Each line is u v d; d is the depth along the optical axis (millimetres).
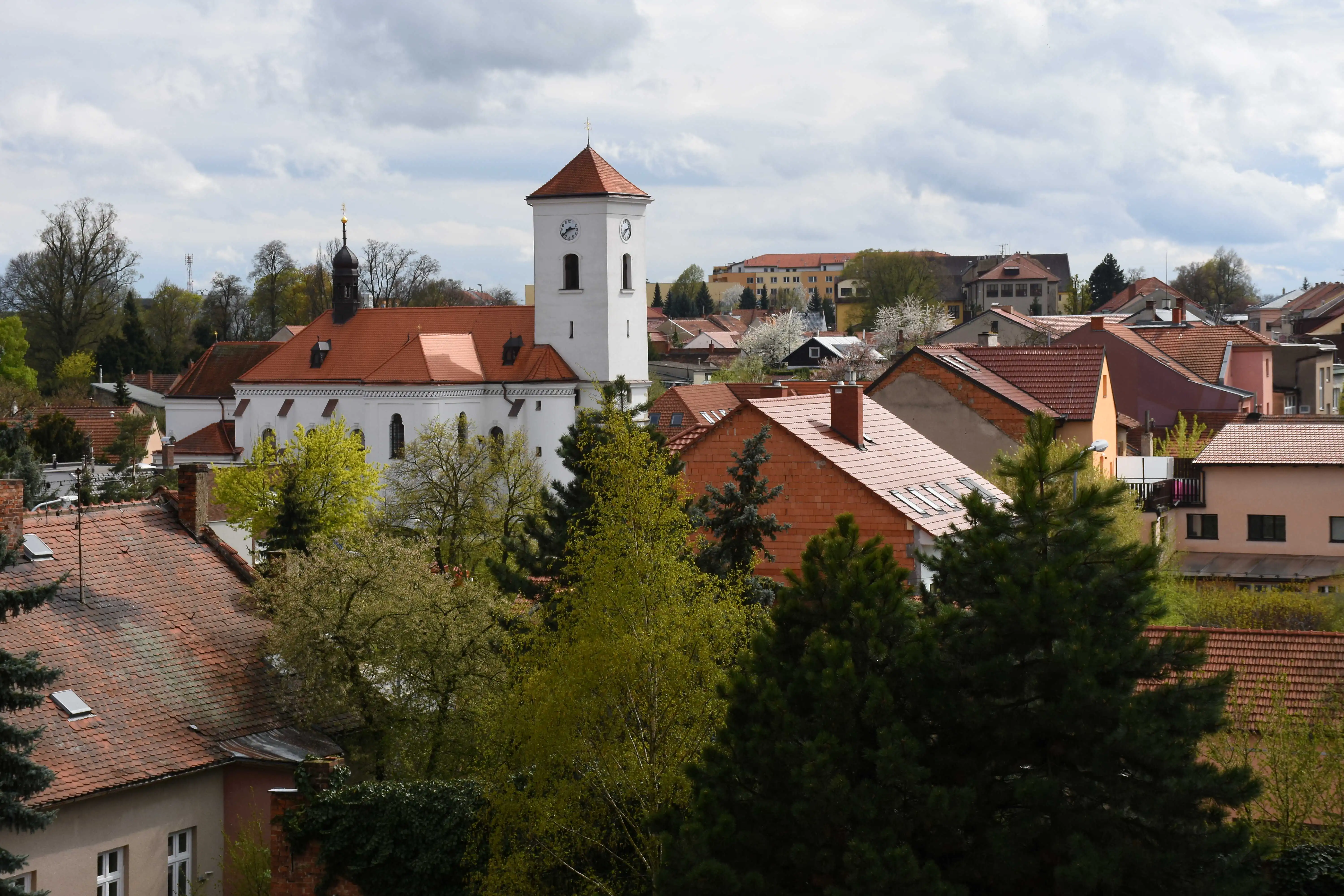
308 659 33031
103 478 84688
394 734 33031
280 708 34938
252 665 35906
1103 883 18828
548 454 103625
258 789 32719
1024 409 58125
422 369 101125
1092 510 20953
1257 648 31156
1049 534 20938
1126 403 81438
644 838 24141
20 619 33500
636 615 24406
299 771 28656
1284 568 56031
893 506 43812
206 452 110500
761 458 34500
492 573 36656
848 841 19547
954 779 19953
